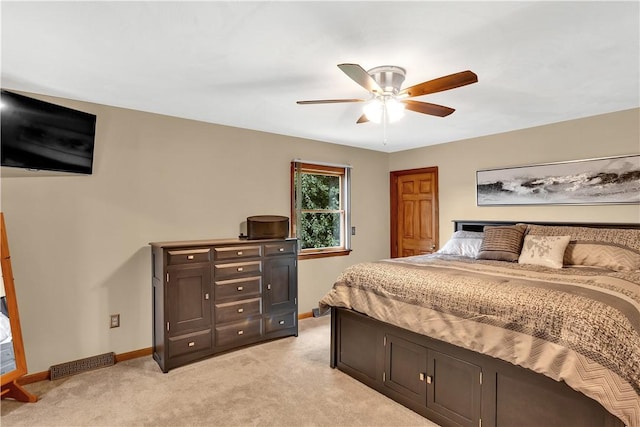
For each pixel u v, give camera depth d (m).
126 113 3.12
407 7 1.60
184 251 2.99
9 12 1.62
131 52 2.04
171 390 2.56
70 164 2.72
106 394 2.50
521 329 1.79
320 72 2.34
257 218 3.60
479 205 4.24
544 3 1.57
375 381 2.57
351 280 2.79
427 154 4.81
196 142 3.52
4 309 2.38
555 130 3.61
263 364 3.01
